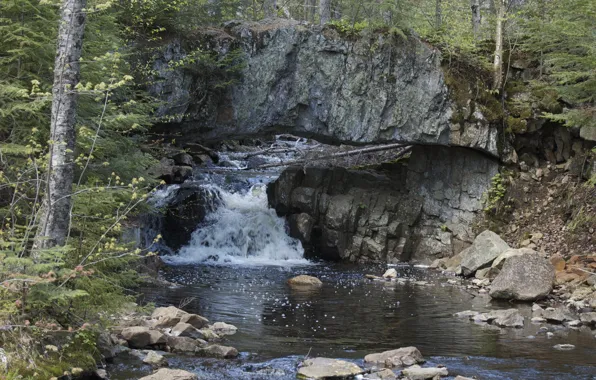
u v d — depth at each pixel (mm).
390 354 8617
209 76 18422
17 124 10078
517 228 18516
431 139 18672
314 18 28906
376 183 20641
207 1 19281
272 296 13492
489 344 9789
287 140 29656
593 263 15336
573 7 15391
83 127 7723
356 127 18781
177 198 19828
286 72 18719
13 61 10312
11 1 9805
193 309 11812
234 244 19969
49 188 7344
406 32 18750
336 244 19328
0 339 6496
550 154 19297
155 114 17750
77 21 7906
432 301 13445
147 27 17703
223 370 7918
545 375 8055
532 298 13508
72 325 7492
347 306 12688
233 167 24719
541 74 19016
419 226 19719
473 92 18688
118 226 8609
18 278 6445
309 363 8219
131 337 8594
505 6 19453
